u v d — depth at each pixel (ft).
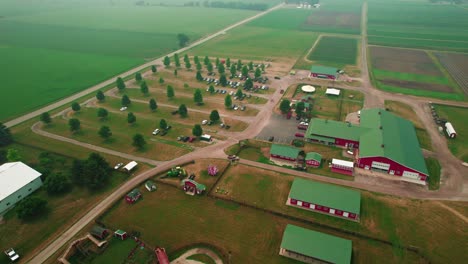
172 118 416.87
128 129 389.39
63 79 567.18
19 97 490.08
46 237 234.79
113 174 302.66
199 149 343.87
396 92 492.95
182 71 606.55
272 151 322.96
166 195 275.18
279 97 478.59
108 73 599.16
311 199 254.68
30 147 351.67
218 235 233.35
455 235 229.45
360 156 299.58
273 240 228.02
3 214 256.32
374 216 247.29
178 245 225.76
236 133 375.66
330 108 439.22
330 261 202.69
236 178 295.28
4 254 222.28
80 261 215.92
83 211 258.37
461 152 333.21
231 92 499.10
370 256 213.66
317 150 337.72
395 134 331.16
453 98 469.16
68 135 376.68
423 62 640.58
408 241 224.33
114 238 232.53
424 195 269.64
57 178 278.67
